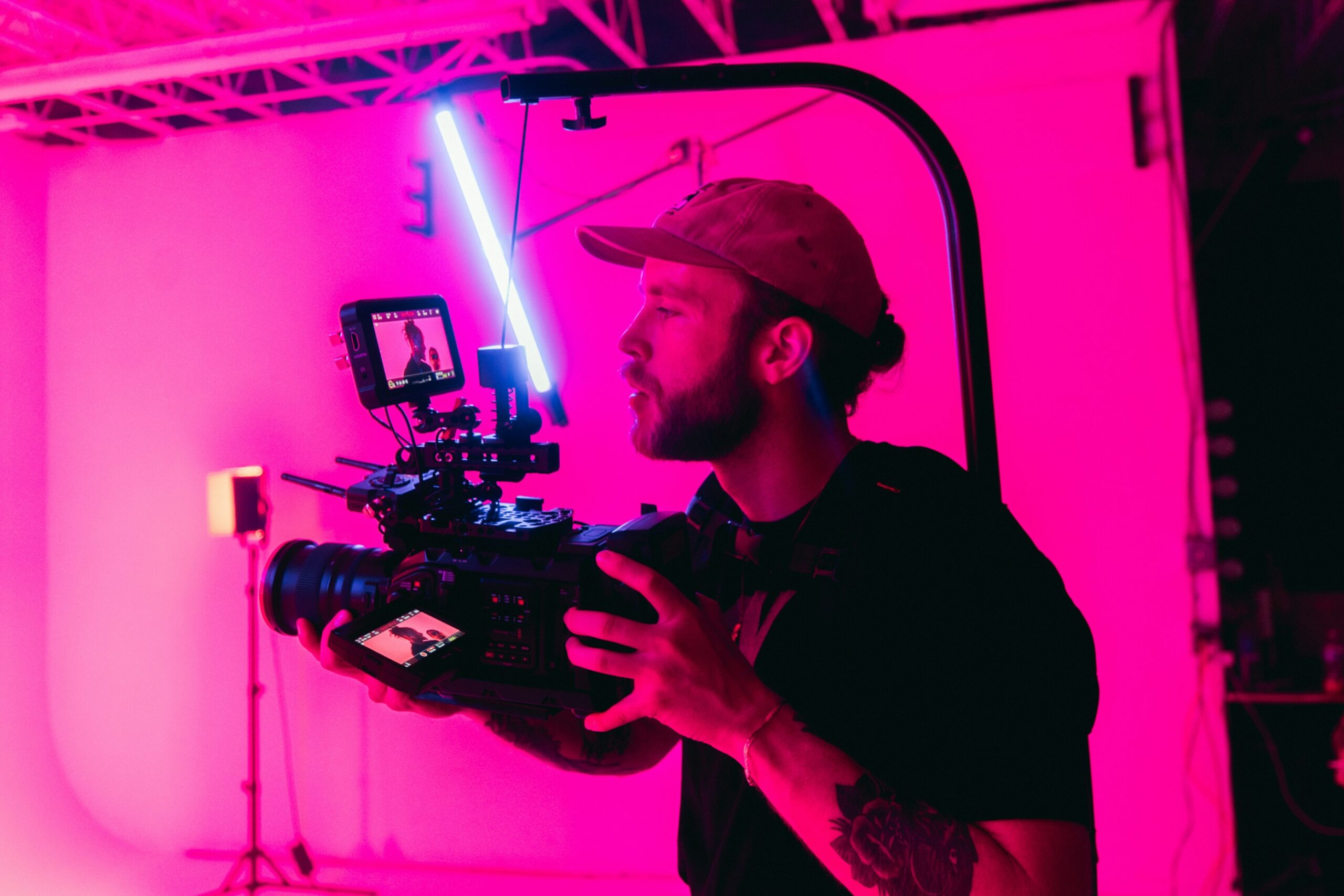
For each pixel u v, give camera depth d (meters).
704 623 0.67
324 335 3.65
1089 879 0.65
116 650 3.88
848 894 0.78
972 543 0.73
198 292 3.77
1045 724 0.66
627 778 3.45
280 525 3.68
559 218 3.22
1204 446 2.95
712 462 0.86
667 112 3.29
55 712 3.93
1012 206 3.06
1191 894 2.94
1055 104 3.01
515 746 1.08
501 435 0.96
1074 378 3.04
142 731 3.85
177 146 3.78
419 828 3.59
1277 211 4.43
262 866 3.67
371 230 3.59
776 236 0.79
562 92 0.86
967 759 0.67
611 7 2.76
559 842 3.49
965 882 0.62
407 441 3.52
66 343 3.90
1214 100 4.52
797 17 3.12
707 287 0.80
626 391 3.40
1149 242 2.97
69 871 3.70
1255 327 4.46
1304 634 4.35
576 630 0.67
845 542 0.79
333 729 3.67
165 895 3.53
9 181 3.74
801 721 0.66
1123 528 3.01
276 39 2.60
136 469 3.84
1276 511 4.44
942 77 3.06
